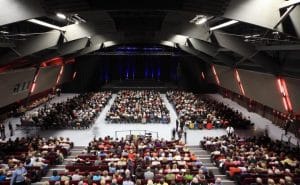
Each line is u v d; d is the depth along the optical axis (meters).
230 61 38.78
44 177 19.95
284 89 26.45
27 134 31.67
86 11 15.47
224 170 20.36
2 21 12.41
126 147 22.77
